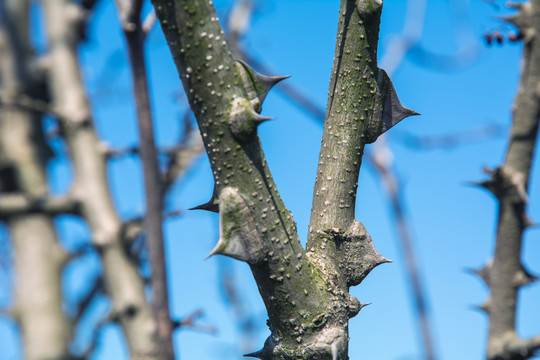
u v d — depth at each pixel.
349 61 1.23
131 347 1.09
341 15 1.23
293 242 1.19
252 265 1.19
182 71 1.17
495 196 1.14
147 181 1.09
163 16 1.16
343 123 1.23
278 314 1.20
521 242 1.14
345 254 1.22
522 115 1.13
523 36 1.13
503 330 1.14
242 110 1.16
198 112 1.17
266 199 1.18
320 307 1.20
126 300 1.09
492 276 1.14
